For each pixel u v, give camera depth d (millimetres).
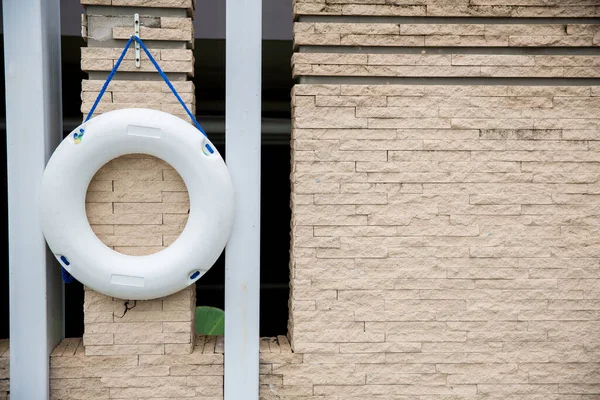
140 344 2732
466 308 2803
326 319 2771
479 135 2760
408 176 2754
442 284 2791
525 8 2734
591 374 2842
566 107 2771
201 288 3949
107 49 2637
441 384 2818
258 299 2742
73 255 2568
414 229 2770
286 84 3469
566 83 2793
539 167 2783
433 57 2730
